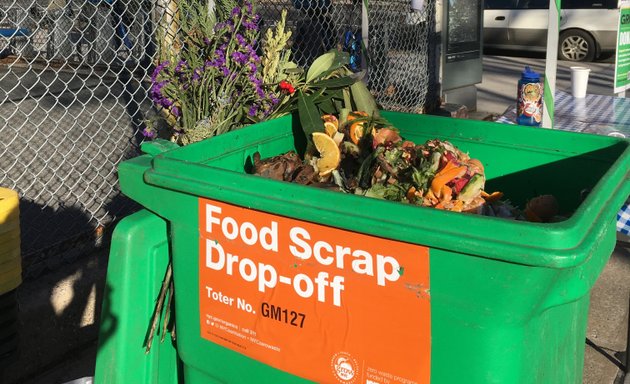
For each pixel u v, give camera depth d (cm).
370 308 165
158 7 416
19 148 541
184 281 199
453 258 151
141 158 210
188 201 190
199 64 308
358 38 657
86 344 355
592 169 214
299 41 582
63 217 423
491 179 233
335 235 165
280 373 184
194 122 307
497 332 153
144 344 214
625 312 397
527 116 423
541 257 140
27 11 507
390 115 250
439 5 753
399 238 154
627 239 468
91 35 518
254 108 295
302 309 176
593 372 342
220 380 199
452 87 789
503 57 1280
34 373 332
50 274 352
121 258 204
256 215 177
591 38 1212
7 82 709
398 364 165
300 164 228
